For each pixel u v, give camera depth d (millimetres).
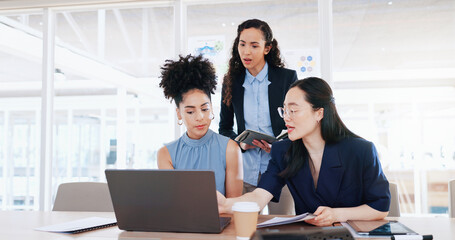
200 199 1076
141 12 3566
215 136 1727
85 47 4469
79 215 1482
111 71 5215
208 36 3012
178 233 1133
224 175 1678
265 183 1495
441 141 5586
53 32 3230
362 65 5500
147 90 5773
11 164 6605
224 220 1249
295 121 1371
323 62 2801
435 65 5445
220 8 3027
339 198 1413
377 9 3520
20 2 3150
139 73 5250
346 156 1392
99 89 6531
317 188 1419
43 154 3125
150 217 1136
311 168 1474
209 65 1629
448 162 5531
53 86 3213
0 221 1363
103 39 4234
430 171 5605
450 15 3680
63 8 3186
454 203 1676
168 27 3846
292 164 1432
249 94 2271
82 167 6656
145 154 7355
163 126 7430
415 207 5570
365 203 1391
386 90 5762
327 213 1203
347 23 3971
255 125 2260
